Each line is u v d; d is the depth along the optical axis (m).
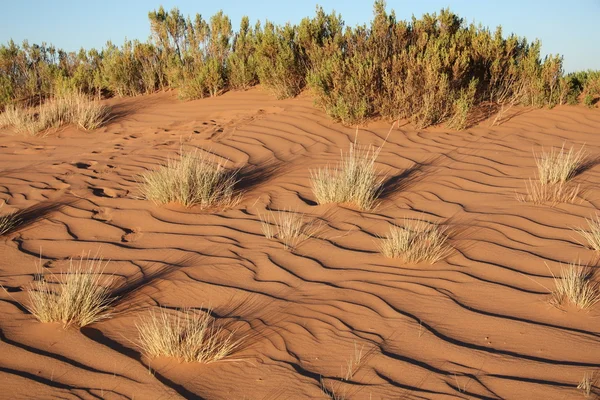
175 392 2.76
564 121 9.00
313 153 7.50
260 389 2.78
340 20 11.28
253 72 11.59
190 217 5.39
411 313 3.48
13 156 8.16
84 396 2.74
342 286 3.88
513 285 3.80
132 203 5.76
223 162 7.21
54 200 5.85
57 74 13.21
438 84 8.81
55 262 4.45
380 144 7.84
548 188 5.80
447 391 2.69
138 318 3.52
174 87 12.45
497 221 4.95
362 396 2.68
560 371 2.81
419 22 10.75
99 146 8.49
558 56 9.88
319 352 3.10
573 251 4.28
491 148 7.54
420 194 5.82
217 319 3.48
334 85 9.16
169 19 13.49
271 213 5.42
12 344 3.21
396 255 4.30
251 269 4.21
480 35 10.12
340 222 5.13
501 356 2.97
